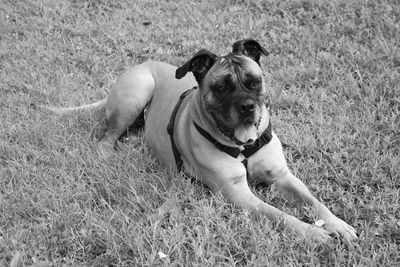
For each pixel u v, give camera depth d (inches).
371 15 120.0
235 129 80.7
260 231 76.4
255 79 81.5
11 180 87.8
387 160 86.4
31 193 86.0
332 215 78.3
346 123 94.6
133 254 76.4
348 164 87.1
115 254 76.0
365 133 92.2
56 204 83.2
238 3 133.0
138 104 95.4
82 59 117.7
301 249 75.0
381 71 105.0
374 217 78.5
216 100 81.2
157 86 96.6
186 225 79.1
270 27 123.0
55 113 102.1
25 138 96.4
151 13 132.8
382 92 100.6
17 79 112.9
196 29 124.2
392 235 76.0
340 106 97.8
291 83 105.6
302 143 91.2
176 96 92.5
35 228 80.0
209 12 130.4
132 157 91.9
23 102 106.2
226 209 81.3
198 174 86.4
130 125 97.0
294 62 110.9
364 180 84.2
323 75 106.0
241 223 79.0
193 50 117.8
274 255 74.0
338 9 124.0
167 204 81.4
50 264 74.9
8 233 79.8
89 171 89.0
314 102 100.0
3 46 124.3
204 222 78.2
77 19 133.2
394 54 107.9
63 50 122.4
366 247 74.3
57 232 79.4
